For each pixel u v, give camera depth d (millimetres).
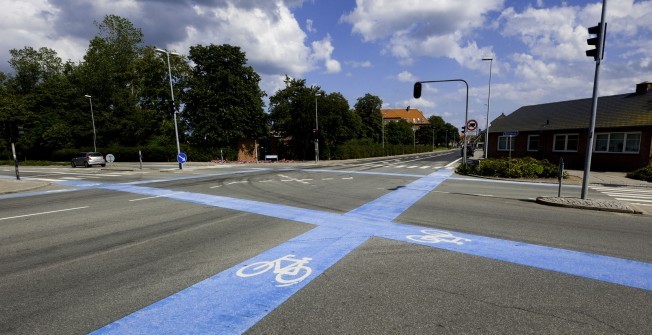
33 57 58531
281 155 42750
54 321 3234
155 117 45219
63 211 8984
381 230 6602
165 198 11000
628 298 3709
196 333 3004
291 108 40000
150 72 44062
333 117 39344
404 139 88812
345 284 4039
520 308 3467
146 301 3635
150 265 4727
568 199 9648
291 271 4461
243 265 4688
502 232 6453
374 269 4527
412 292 3826
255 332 3012
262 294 3783
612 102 24547
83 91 51594
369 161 38594
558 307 3492
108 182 16688
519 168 18094
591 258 4988
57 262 4891
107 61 50812
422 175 19406
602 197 11266
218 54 36875
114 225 7215
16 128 18047
